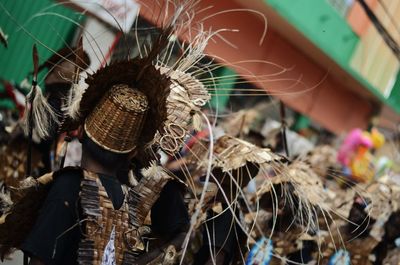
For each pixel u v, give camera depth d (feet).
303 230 14.24
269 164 13.19
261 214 14.33
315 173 16.57
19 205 8.06
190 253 13.32
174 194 9.22
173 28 9.25
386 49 42.32
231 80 13.80
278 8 29.14
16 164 13.57
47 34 16.65
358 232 17.31
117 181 8.35
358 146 29.07
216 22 25.36
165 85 8.25
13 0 16.71
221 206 12.20
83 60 10.23
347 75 38.17
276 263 14.60
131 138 8.25
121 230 8.00
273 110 21.99
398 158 35.14
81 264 7.45
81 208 7.77
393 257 18.53
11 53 16.60
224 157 12.38
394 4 41.88
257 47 29.32
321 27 33.68
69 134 9.09
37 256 7.36
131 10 14.14
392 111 44.32
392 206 18.28
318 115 36.11
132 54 13.79
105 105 8.18
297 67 33.78
